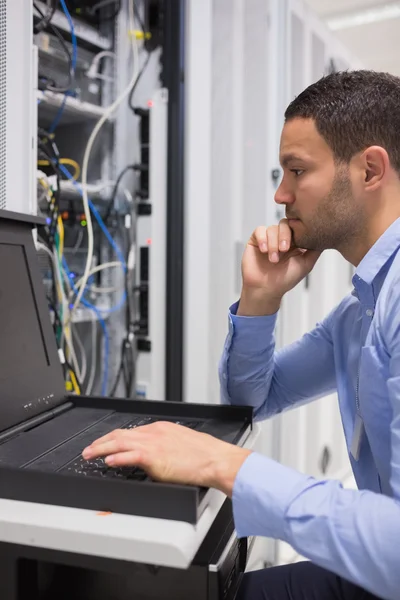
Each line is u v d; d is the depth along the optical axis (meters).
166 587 0.72
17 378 0.96
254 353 1.09
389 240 0.85
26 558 0.70
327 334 1.16
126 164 1.91
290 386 1.19
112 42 1.85
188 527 0.62
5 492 0.69
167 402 1.02
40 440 0.86
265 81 2.04
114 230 1.91
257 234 1.03
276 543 2.07
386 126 0.81
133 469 0.74
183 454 0.71
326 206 0.85
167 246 1.90
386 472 0.85
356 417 0.95
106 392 1.91
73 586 0.76
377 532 0.63
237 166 2.01
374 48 3.58
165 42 1.85
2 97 1.21
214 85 1.88
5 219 1.01
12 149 1.24
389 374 0.80
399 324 0.75
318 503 0.67
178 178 1.87
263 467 0.70
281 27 2.07
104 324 1.89
